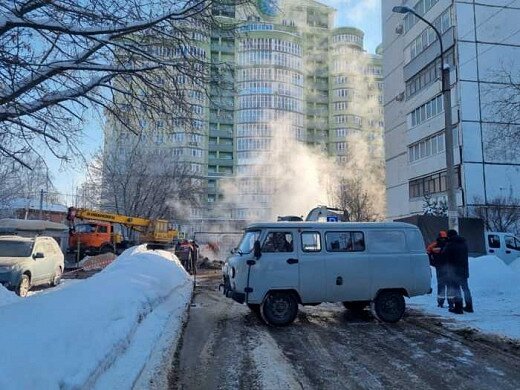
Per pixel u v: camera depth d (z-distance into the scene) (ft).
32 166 31.30
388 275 33.40
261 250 32.27
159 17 28.32
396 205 154.81
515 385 19.01
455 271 35.40
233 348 24.98
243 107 304.91
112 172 130.00
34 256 48.32
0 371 12.53
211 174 300.40
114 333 20.81
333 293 32.65
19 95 27.22
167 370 20.33
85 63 28.50
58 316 19.81
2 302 32.50
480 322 31.12
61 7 25.30
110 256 82.12
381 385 19.01
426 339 27.17
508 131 51.19
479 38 121.19
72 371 15.02
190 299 44.21
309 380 19.62
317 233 33.30
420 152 139.44
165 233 116.47
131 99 32.22
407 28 148.05
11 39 25.52
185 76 31.32
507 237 72.95
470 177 114.93
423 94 137.39
